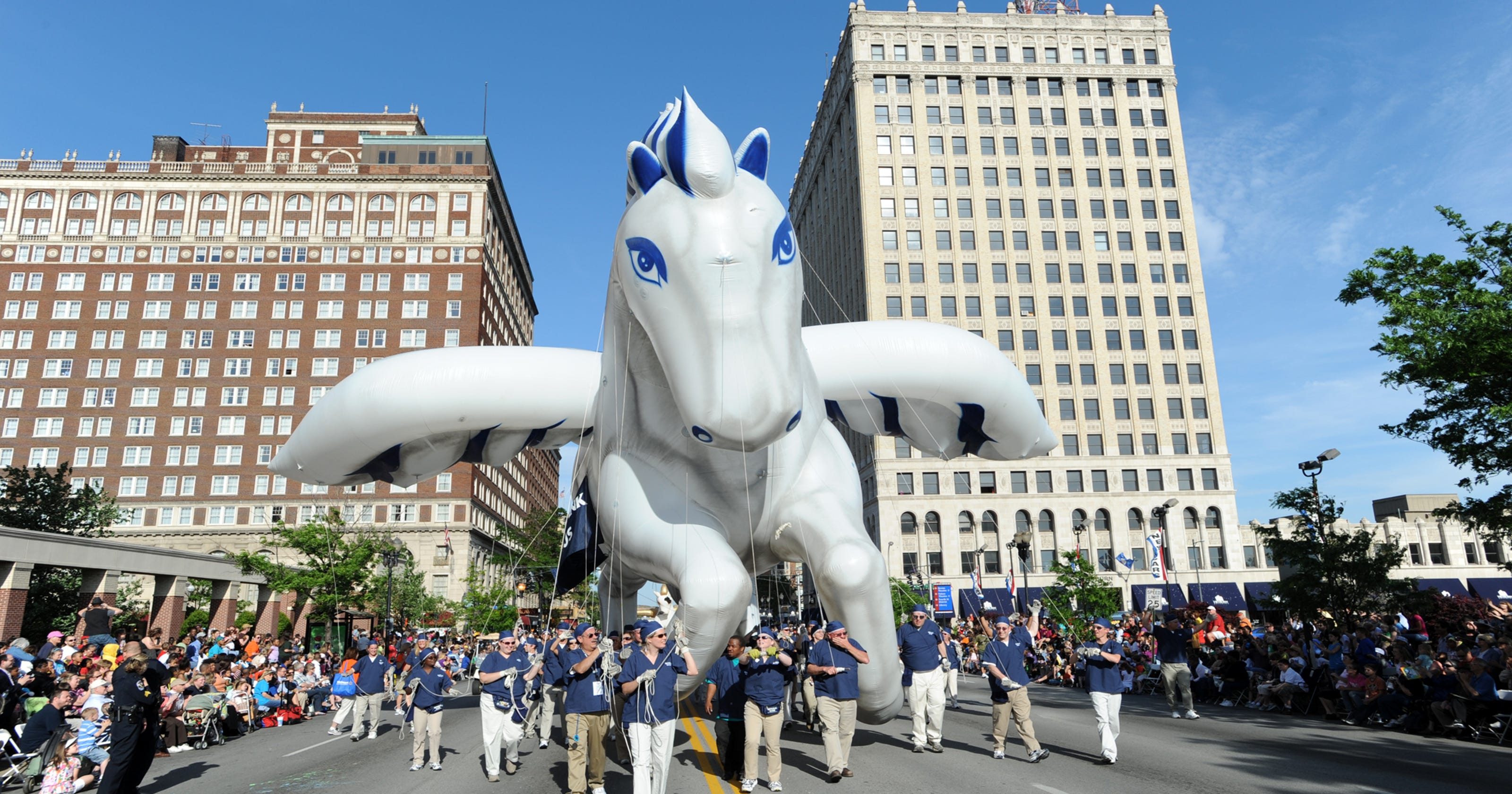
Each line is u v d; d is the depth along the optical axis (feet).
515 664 29.48
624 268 21.97
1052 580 177.06
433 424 29.48
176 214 217.77
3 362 208.33
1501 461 41.96
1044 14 214.07
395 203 219.41
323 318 212.84
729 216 20.66
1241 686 49.14
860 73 203.82
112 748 23.90
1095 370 191.52
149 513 200.75
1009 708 28.76
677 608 23.30
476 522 208.44
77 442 204.74
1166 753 30.14
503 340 254.06
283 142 243.81
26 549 71.15
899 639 31.01
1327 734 35.70
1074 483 184.65
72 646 55.77
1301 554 57.82
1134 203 201.26
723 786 24.57
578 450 31.73
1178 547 181.98
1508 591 174.70
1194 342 193.77
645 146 22.39
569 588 31.91
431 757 31.17
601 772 23.07
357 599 122.31
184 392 208.13
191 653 56.08
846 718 25.30
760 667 24.21
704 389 20.03
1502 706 33.60
